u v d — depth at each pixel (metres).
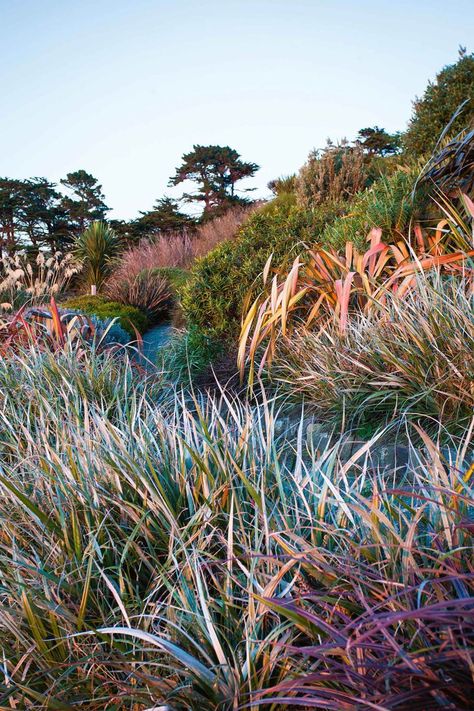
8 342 5.55
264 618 1.79
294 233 6.89
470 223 4.84
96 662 1.65
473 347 3.34
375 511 1.72
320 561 1.75
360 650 1.39
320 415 4.07
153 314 12.03
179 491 2.50
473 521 1.60
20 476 3.00
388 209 5.45
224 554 2.17
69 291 17.22
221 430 2.92
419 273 4.06
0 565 2.23
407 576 1.51
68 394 4.34
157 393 4.93
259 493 2.34
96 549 2.02
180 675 1.68
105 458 2.54
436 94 9.60
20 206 46.50
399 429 3.33
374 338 3.83
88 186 51.00
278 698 1.35
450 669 1.29
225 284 6.44
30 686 1.77
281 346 5.11
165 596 2.02
